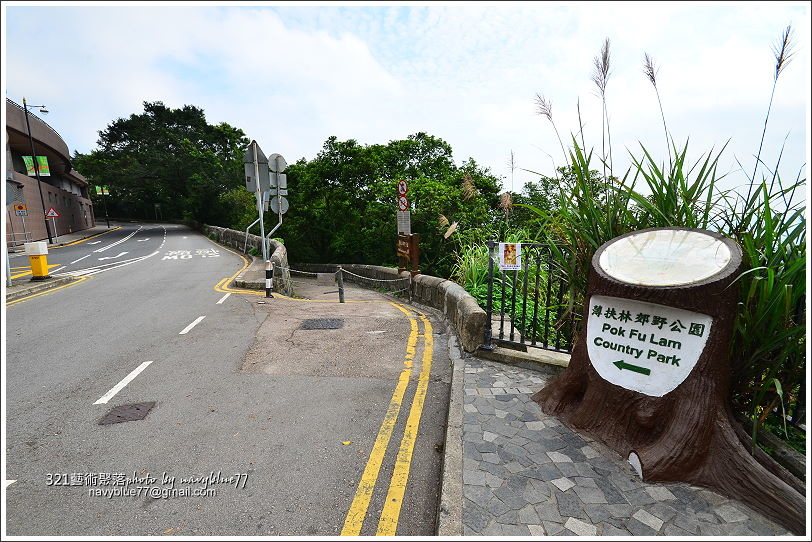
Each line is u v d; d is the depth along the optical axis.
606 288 2.77
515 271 4.34
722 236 2.60
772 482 2.13
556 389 3.30
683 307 2.45
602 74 3.11
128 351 5.25
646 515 2.15
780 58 2.34
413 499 2.52
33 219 26.95
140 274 12.84
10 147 25.84
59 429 3.31
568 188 3.48
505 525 2.08
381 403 3.78
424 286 8.64
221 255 19.05
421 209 15.09
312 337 5.88
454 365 4.30
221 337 5.88
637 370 2.68
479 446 2.78
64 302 8.42
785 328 2.45
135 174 46.12
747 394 2.77
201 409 3.65
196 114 54.75
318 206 19.70
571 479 2.44
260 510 2.41
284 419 3.47
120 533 2.23
